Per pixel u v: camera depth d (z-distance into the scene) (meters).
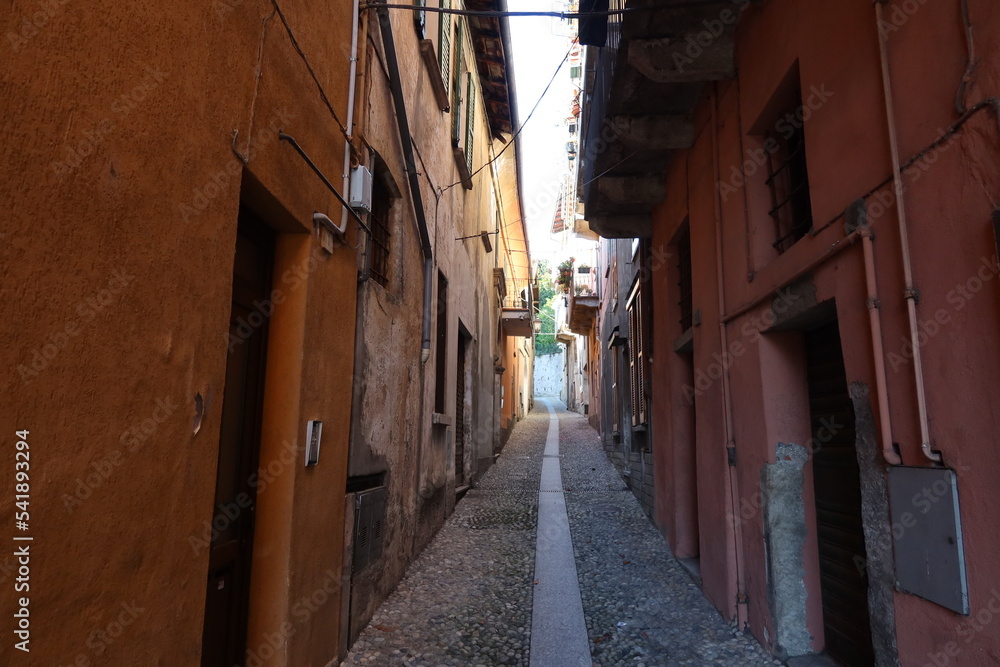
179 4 2.02
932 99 2.21
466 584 5.12
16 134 1.39
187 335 2.04
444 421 7.06
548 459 13.47
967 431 2.03
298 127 3.01
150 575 1.84
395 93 4.73
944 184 2.13
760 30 3.88
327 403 3.41
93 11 1.63
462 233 8.87
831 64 2.98
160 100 1.91
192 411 2.07
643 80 4.88
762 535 3.82
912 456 2.34
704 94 5.02
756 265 4.00
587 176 7.17
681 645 3.94
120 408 1.71
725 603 4.38
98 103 1.64
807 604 3.66
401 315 5.13
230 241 2.33
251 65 2.51
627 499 8.86
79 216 1.57
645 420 8.24
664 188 6.56
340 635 3.63
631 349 9.66
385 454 4.66
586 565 5.75
